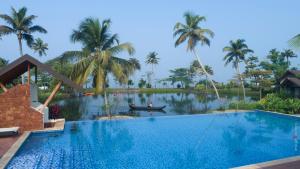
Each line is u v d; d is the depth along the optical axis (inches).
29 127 602.2
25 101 598.9
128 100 1985.7
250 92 2222.0
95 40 965.8
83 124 766.5
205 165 410.3
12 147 445.1
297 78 1344.7
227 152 484.1
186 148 513.3
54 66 1272.1
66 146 522.9
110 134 643.5
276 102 1000.2
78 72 907.4
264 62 2036.2
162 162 425.1
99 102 1707.7
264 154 470.6
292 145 535.2
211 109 1277.1
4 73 583.2
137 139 593.6
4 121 586.9
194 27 1459.2
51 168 389.7
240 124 788.0
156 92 3137.3
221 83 3061.0
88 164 412.8
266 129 714.2
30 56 598.9
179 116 904.9
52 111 745.0
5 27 1403.8
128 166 404.2
